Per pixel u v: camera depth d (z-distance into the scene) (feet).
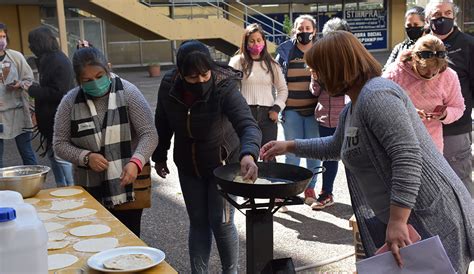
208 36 35.27
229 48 37.40
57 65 12.21
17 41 47.34
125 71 54.49
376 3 62.49
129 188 8.58
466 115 10.28
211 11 38.45
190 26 34.60
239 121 8.02
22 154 15.05
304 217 13.34
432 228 5.98
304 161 16.71
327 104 12.99
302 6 59.67
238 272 10.31
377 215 6.20
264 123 12.92
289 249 11.41
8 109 14.46
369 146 5.90
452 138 10.17
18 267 4.31
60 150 8.52
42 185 8.46
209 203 8.77
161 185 16.43
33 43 12.30
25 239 4.31
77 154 8.38
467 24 53.31
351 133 6.06
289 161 14.25
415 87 9.64
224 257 8.93
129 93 8.54
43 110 12.64
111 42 53.98
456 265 6.03
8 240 4.24
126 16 32.78
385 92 5.72
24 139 14.92
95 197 8.75
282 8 58.65
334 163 13.70
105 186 8.52
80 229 6.79
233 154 8.68
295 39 13.73
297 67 13.53
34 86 12.55
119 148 8.48
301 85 13.53
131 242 6.33
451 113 9.56
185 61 7.77
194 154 8.58
